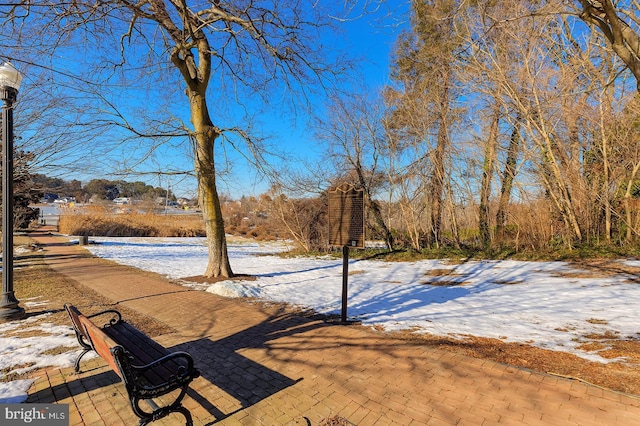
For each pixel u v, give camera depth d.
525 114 14.21
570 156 14.38
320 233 20.45
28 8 4.56
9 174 5.66
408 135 17.97
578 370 3.90
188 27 7.88
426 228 18.44
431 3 12.77
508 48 14.41
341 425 2.90
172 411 2.75
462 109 16.78
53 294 7.81
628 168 13.54
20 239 22.98
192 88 9.45
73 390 3.46
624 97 12.57
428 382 3.66
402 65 17.89
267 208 22.31
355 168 18.62
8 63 5.29
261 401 3.29
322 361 4.21
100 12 5.49
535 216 14.91
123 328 4.09
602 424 2.88
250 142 9.36
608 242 13.60
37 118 7.25
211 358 4.31
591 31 12.71
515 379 3.71
